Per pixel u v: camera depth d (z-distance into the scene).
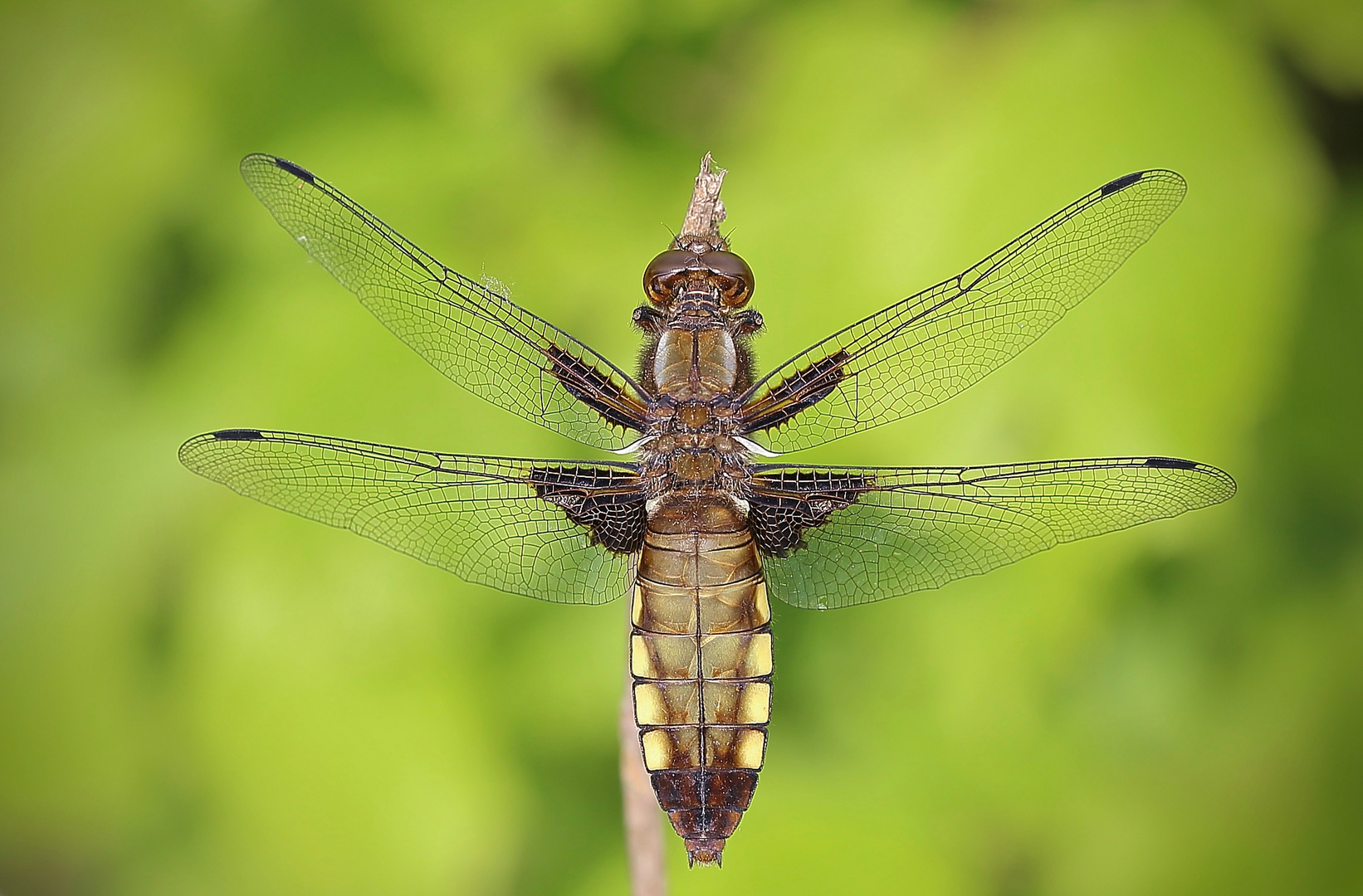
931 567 0.45
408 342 0.46
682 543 0.45
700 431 0.45
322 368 0.46
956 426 0.46
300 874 0.46
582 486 0.45
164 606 0.46
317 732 0.46
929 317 0.45
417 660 0.46
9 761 0.46
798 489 0.45
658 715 0.45
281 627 0.46
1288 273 0.45
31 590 0.46
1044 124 0.46
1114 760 0.46
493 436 0.46
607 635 0.46
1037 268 0.45
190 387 0.46
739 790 0.44
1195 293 0.45
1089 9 0.46
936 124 0.46
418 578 0.46
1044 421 0.45
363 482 0.45
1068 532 0.45
